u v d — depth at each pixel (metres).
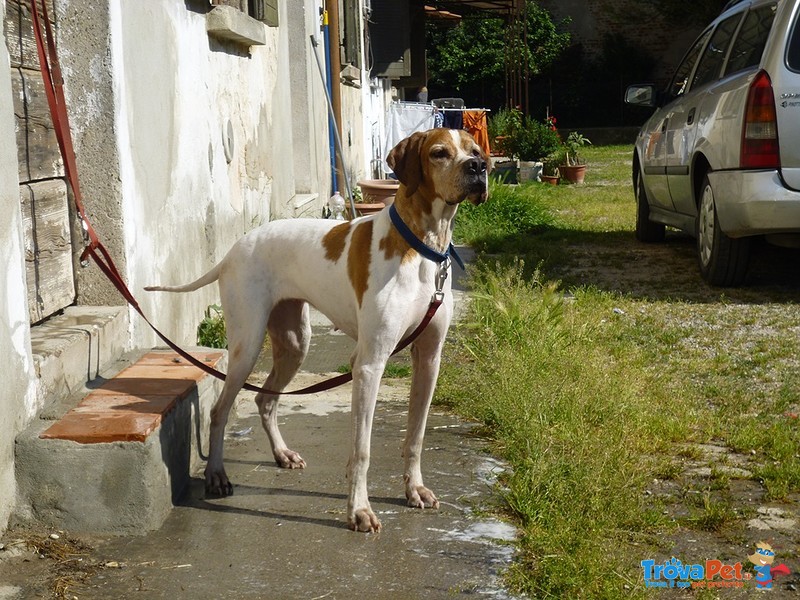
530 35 29.53
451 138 3.33
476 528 3.44
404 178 3.34
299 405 4.98
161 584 3.00
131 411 3.55
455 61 29.30
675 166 8.52
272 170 8.01
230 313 3.84
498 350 5.32
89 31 4.26
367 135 15.77
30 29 4.05
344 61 12.84
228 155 6.48
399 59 16.59
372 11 16.34
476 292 6.74
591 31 31.09
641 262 9.10
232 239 6.61
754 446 4.30
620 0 30.55
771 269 8.41
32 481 3.33
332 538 3.35
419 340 3.58
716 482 3.88
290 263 3.76
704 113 7.81
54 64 3.68
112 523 3.36
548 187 17.03
